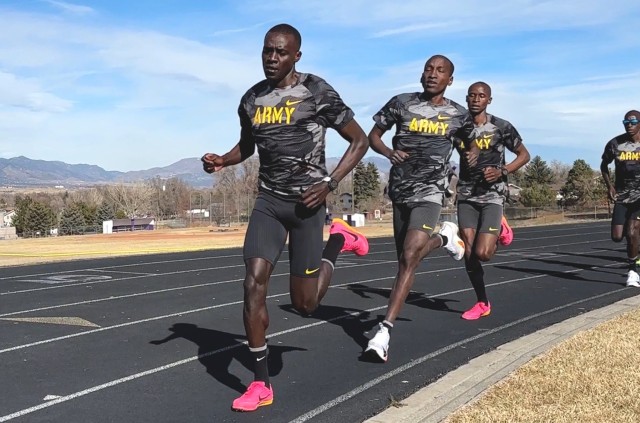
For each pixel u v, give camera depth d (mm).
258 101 4543
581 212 54375
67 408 4660
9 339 6941
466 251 7656
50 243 30156
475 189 7566
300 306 4828
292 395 4914
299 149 4465
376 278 12023
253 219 4559
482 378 5172
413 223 6094
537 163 73812
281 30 4465
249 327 4492
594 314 7773
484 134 7461
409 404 4582
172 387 5141
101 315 8391
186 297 9922
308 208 4449
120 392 5023
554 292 10062
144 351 6324
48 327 7594
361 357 6016
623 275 12188
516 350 6023
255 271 4453
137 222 54594
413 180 6203
